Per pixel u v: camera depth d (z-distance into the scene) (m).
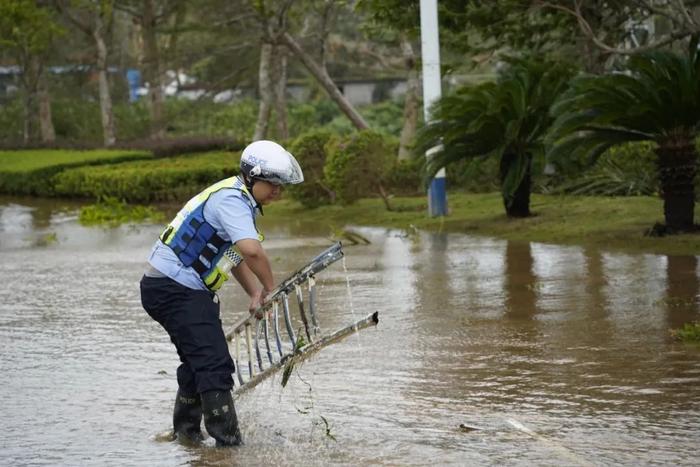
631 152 24.72
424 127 21.72
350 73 73.38
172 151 45.66
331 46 61.62
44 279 17.30
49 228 27.23
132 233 25.00
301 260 18.20
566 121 17.38
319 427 8.20
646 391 8.87
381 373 9.86
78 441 8.09
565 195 25.52
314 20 46.59
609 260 16.19
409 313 12.90
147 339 11.98
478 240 19.84
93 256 20.41
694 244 16.92
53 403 9.25
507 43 24.27
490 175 28.66
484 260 17.16
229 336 8.63
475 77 47.84
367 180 25.80
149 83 53.50
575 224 20.31
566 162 19.11
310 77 70.50
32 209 33.94
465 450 7.51
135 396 9.43
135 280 16.81
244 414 8.55
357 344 11.14
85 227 27.20
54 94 65.12
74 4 48.31
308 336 7.79
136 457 7.64
